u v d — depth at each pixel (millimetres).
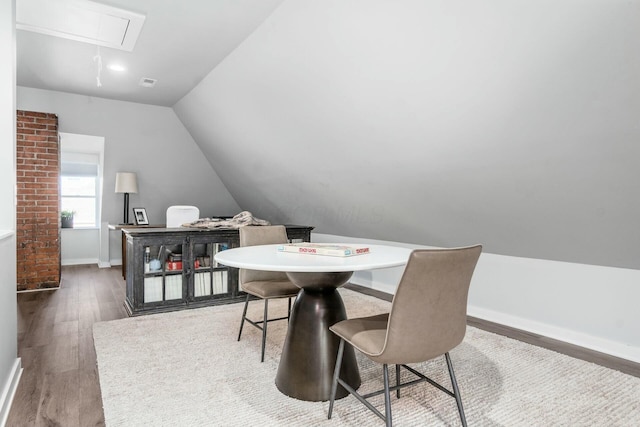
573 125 1827
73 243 5945
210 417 1674
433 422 1644
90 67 3658
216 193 6355
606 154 1849
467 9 1710
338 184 3773
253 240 2609
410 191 3115
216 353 2391
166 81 4039
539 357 2393
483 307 3289
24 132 4094
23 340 2627
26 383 1995
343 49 2385
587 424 1646
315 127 3258
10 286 1953
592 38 1501
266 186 5066
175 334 2734
